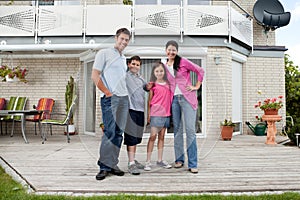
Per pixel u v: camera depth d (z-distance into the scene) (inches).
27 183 125.6
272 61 360.8
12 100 327.9
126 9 298.5
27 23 308.8
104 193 112.7
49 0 349.1
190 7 288.5
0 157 185.8
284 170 149.1
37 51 331.3
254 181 127.9
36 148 225.6
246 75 355.3
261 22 365.1
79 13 303.1
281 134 350.0
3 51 329.1
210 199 103.0
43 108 318.7
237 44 323.9
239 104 351.6
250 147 233.3
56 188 116.9
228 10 295.7
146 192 113.0
